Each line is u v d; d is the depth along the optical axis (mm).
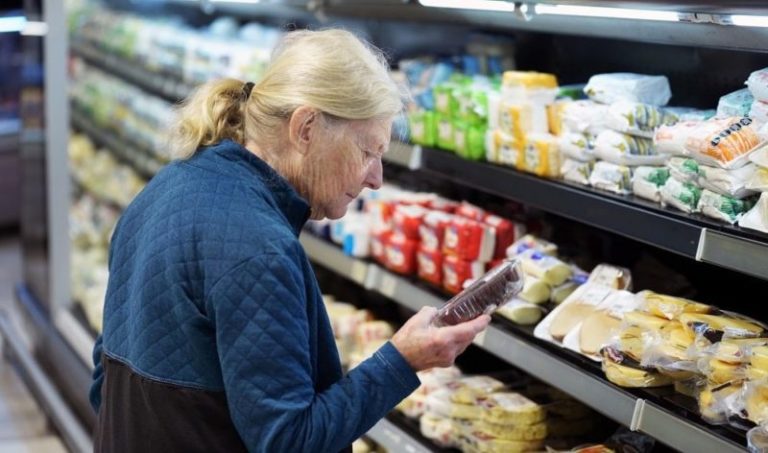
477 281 1952
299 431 1614
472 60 2865
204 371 1703
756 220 1815
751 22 1801
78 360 4168
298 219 1759
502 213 2803
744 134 1873
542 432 2412
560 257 2486
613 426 2508
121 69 5035
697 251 1853
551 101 2371
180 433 1729
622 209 2031
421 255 2729
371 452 2967
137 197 1883
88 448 3727
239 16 4531
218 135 1811
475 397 2506
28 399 4648
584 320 2199
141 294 1747
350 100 1682
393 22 3471
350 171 1735
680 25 1967
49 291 4754
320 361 1796
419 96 2740
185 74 4285
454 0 2510
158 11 5078
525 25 2396
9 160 7145
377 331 3057
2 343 5207
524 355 2248
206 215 1691
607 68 2680
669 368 1933
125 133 5008
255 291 1625
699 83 2418
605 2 2006
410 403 2727
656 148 2119
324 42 1723
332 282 3619
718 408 1819
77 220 4863
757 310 2295
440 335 1748
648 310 2064
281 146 1742
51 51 4512
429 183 3215
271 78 1732
